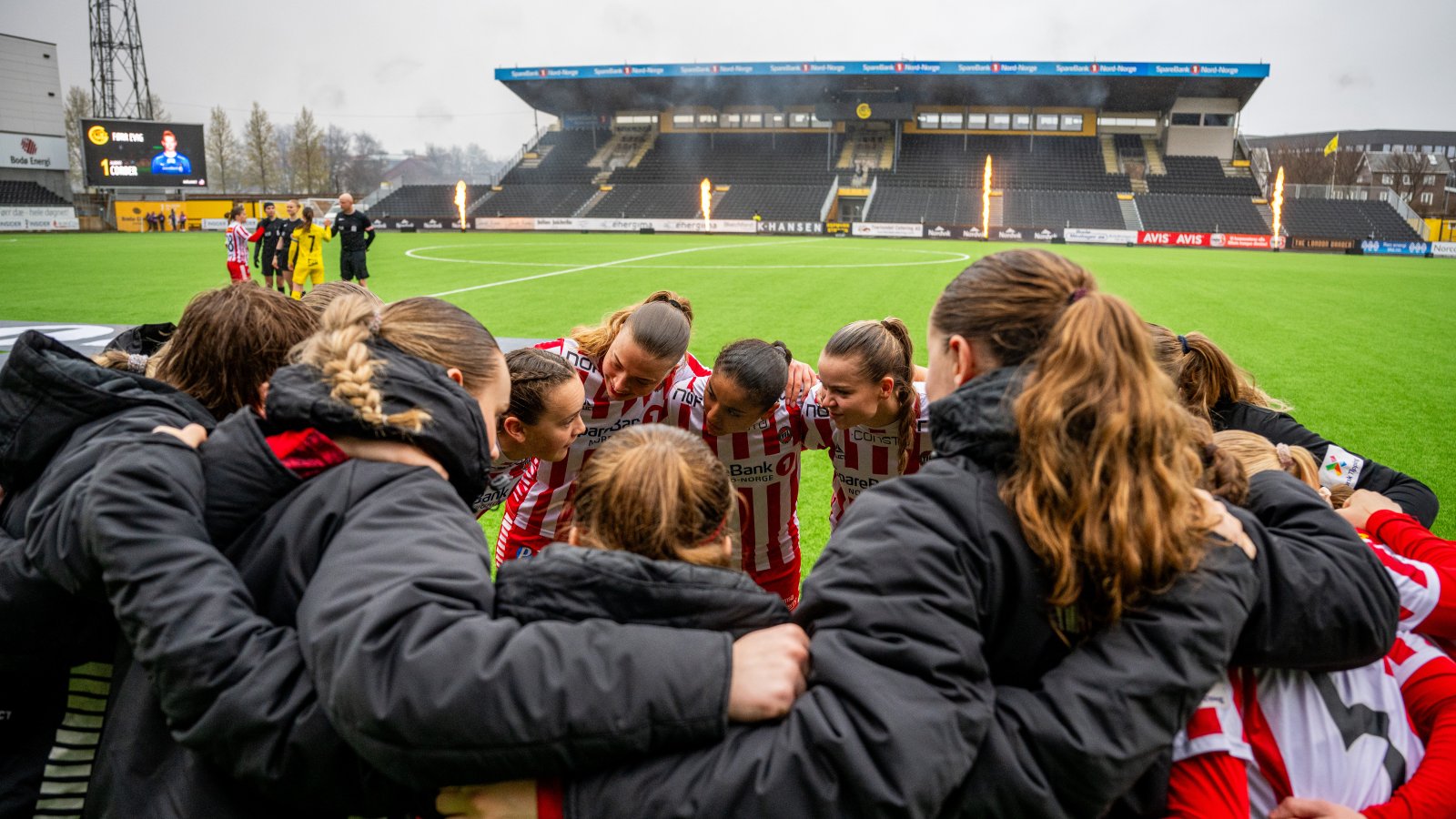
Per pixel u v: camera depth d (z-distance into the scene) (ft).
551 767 3.57
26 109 133.59
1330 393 24.79
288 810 4.12
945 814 3.78
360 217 49.96
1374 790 4.50
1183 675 3.74
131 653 4.42
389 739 3.45
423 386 4.31
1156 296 50.85
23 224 122.72
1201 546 3.92
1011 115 151.23
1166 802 4.26
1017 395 3.97
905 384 8.02
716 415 8.00
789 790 3.55
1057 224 128.26
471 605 3.78
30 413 4.60
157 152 132.36
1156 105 144.77
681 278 57.62
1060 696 3.80
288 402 4.24
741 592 4.10
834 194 141.59
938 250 94.27
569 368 7.53
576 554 4.00
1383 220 122.52
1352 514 6.29
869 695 3.61
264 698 3.65
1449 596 5.05
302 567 4.05
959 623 3.81
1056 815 3.74
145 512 3.83
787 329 34.73
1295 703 4.63
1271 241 114.32
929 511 4.00
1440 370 28.37
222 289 5.71
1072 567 3.75
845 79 139.23
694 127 164.96
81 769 4.69
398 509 4.00
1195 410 7.72
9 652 4.40
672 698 3.59
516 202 148.46
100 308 39.73
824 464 17.84
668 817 3.59
